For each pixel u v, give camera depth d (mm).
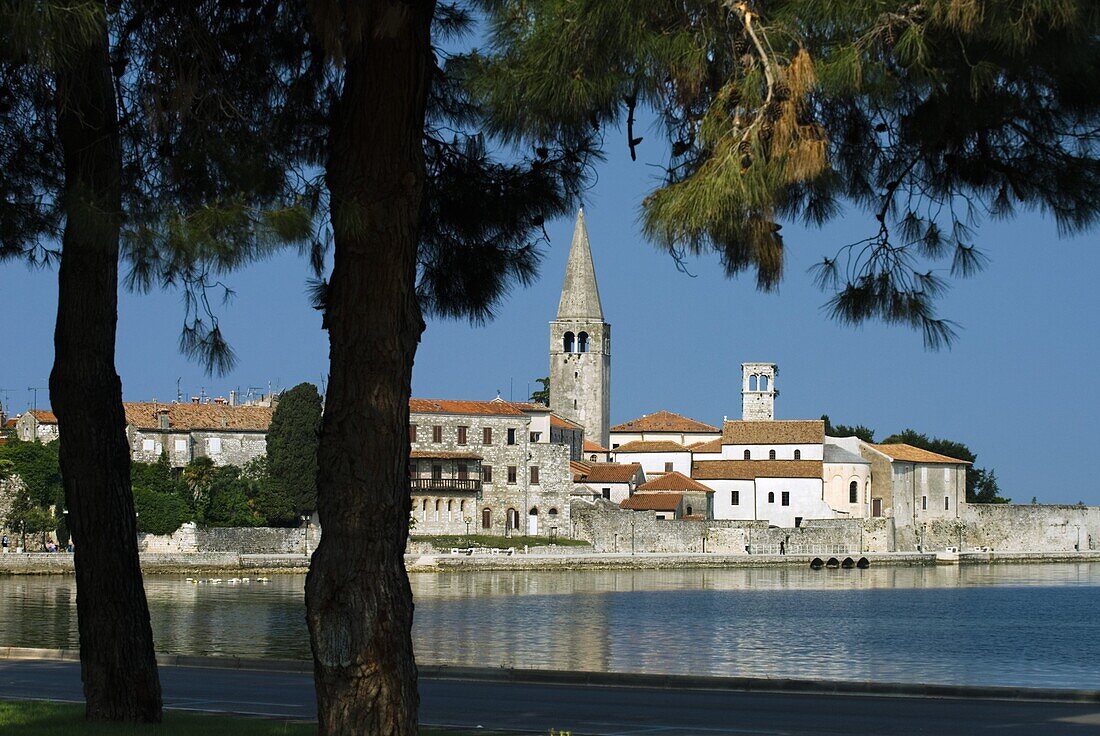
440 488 193750
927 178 23422
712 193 18406
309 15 23766
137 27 25016
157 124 24422
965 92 20625
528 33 20859
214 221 22016
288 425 174375
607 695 42125
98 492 30797
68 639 80625
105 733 28859
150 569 156625
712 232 18812
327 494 22609
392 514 22578
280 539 170250
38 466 154125
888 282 22469
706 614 112312
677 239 18797
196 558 159750
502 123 22656
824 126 21578
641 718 35812
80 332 30375
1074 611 121062
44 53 19062
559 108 21047
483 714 36688
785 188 19438
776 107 18531
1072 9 17719
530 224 28141
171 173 24703
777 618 108750
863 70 19078
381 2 21453
